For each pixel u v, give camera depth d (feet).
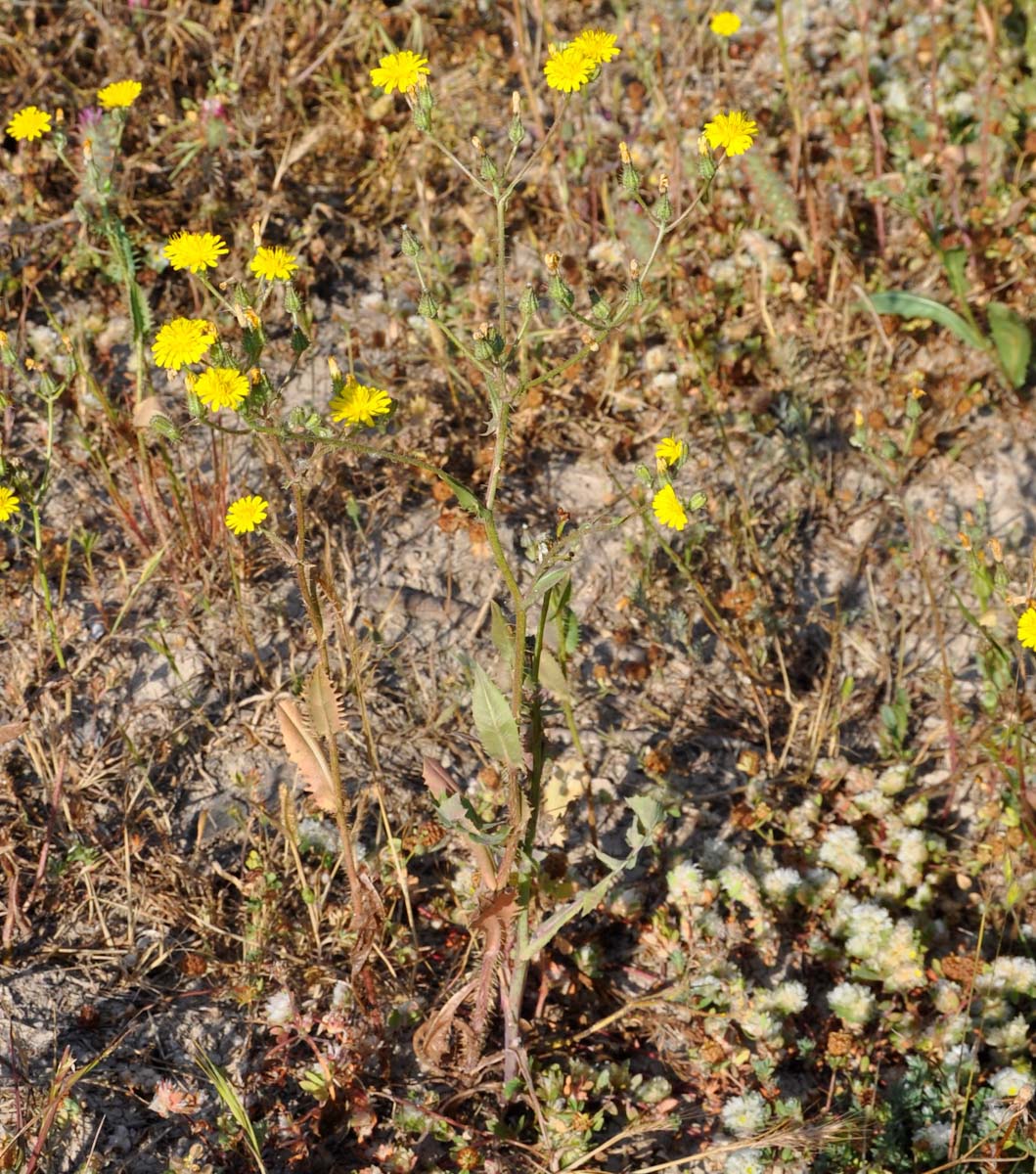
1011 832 4.21
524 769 3.74
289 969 4.02
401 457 3.49
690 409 4.78
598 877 4.20
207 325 3.52
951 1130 3.90
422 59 3.57
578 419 4.76
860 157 5.38
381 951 4.01
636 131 5.43
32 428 4.58
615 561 4.58
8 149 5.03
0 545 4.42
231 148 5.07
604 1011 4.08
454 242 5.07
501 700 3.59
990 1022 4.07
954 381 4.83
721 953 4.09
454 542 4.57
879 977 4.10
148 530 4.49
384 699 4.35
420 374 4.80
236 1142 3.84
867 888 4.26
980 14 5.22
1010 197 5.22
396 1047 3.99
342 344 4.82
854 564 4.64
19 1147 3.74
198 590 4.41
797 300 4.96
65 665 4.28
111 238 4.35
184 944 4.04
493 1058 3.92
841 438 4.81
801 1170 3.90
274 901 4.04
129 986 3.99
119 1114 3.85
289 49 5.56
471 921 3.71
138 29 5.35
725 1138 3.96
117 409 4.59
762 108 5.49
